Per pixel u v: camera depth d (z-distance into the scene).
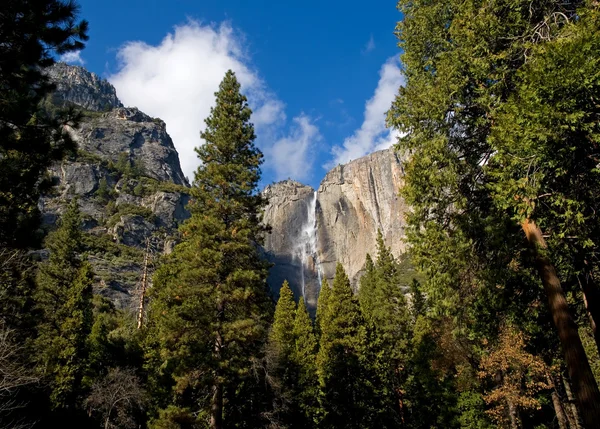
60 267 31.14
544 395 27.19
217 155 22.69
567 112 7.05
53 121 9.25
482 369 26.08
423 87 10.96
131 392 24.53
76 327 27.33
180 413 17.31
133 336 34.31
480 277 10.62
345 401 27.55
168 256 27.17
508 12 9.48
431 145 10.04
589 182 7.87
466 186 10.71
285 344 32.25
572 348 7.86
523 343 19.84
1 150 8.76
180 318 17.86
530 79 7.23
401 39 12.46
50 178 9.55
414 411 29.58
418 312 32.59
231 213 21.06
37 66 9.30
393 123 11.19
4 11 8.57
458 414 28.00
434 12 11.17
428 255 11.05
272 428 20.58
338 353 29.27
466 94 10.27
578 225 8.00
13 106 8.56
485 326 11.40
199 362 17.44
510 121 7.83
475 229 10.59
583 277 9.58
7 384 15.32
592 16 7.23
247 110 23.72
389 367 30.56
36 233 9.30
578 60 6.67
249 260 20.36
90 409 25.53
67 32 9.30
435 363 30.28
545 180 8.02
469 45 9.74
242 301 18.58
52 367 25.36
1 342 14.84
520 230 10.16
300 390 28.47
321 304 44.69
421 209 10.90
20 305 16.64
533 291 10.90
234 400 21.02
